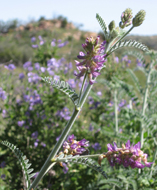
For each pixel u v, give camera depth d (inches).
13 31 934.4
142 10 52.9
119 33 53.9
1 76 139.5
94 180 105.8
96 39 44.7
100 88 172.9
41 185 105.3
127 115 113.3
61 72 143.0
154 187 87.7
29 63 143.4
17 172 113.5
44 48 144.5
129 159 42.3
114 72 139.9
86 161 47.4
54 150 51.1
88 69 45.5
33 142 123.3
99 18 54.2
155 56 113.6
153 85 112.4
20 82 145.2
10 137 124.0
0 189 101.4
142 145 98.8
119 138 106.1
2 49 514.0
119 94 131.6
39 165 118.3
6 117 128.3
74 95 47.9
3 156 126.3
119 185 84.9
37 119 131.2
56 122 135.0
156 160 94.9
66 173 106.7
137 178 88.3
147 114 110.7
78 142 52.2
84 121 147.9
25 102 136.4
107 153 44.3
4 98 129.0
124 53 117.4
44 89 137.0
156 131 97.6
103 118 146.6
